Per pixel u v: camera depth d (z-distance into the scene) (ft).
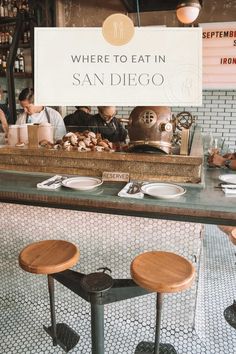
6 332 7.39
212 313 8.05
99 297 5.13
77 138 7.72
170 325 7.47
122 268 7.39
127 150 7.38
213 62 18.76
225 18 18.13
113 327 7.54
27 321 7.75
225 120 19.86
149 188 6.28
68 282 5.70
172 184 6.53
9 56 15.81
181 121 7.64
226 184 6.69
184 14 9.59
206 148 12.59
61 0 19.24
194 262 6.93
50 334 7.29
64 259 5.78
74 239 7.53
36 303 8.31
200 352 6.81
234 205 5.45
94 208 6.12
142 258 5.79
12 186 6.62
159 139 6.79
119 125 10.18
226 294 8.85
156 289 5.00
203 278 9.63
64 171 7.39
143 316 7.59
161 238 6.98
